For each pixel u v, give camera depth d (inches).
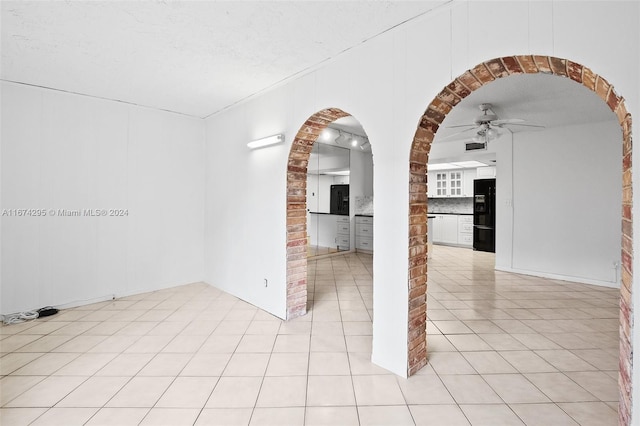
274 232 124.8
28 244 124.4
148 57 99.7
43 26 82.2
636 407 49.8
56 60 102.0
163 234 160.4
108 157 143.0
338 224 263.1
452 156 234.1
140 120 151.7
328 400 72.1
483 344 100.0
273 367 86.2
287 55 97.1
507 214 204.1
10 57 99.9
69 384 78.6
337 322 118.0
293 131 115.6
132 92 131.6
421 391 75.4
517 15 62.3
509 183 203.2
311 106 107.9
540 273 191.6
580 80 62.6
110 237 144.3
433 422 64.9
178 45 92.0
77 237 135.6
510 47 63.2
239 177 145.2
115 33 85.6
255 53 96.3
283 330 110.7
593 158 174.1
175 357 92.0
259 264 132.9
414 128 78.8
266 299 129.3
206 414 67.6
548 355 92.8
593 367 86.0
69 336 106.3
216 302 140.6
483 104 142.2
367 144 259.0
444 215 325.1
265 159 129.0
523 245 198.2
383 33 83.7
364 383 78.7
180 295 150.6
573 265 180.2
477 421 65.2
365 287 165.3
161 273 160.1
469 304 139.1
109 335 107.0
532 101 138.6
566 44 57.1
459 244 313.9
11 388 76.9
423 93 76.9
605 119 167.5
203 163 174.1
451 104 81.8
